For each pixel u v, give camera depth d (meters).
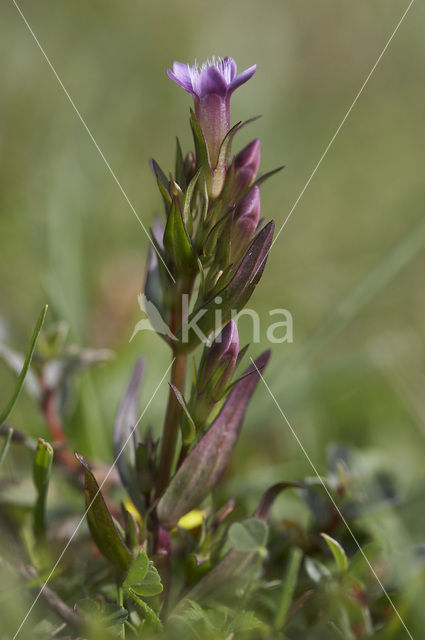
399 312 0.39
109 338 0.36
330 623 0.27
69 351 0.31
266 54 0.52
